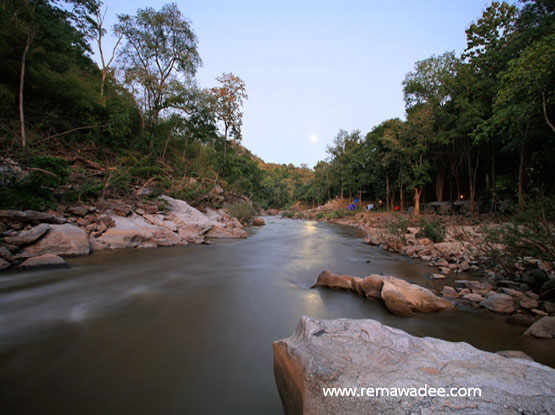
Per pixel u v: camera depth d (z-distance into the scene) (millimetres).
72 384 2326
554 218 4961
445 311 4195
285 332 3457
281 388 2172
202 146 31688
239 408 2086
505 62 17734
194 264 7277
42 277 5387
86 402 2109
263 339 3246
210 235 13625
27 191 8211
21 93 11039
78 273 5816
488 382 1573
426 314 4082
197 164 25531
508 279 5480
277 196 74312
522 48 16328
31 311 3844
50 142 13039
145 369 2568
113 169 13250
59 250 7160
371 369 1760
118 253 8227
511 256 5543
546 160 17094
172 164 23188
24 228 7094
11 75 12320
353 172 45500
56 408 2035
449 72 21797
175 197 15898
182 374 2502
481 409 1336
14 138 10117
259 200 58688
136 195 12852
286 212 50531
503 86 14898
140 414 1989
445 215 23375
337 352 1988
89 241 8141
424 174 25891
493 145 20953
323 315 4051
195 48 24234
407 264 7844
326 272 5660
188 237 11492
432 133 23750
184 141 28141
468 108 19500
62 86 14461
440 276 6242
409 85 24281
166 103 23531
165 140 25031
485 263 7199
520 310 4113
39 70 13484
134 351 2895
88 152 14945
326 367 1784
